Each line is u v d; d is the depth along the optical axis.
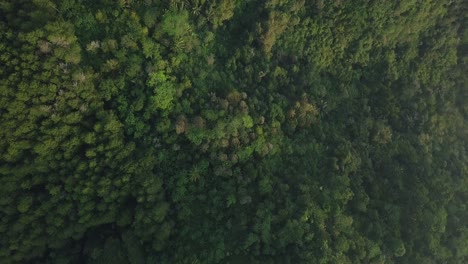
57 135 56.97
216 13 73.12
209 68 70.81
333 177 73.88
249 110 70.00
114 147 59.84
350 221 70.94
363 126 82.62
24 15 54.34
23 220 57.97
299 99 76.62
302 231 65.75
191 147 64.88
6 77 52.84
